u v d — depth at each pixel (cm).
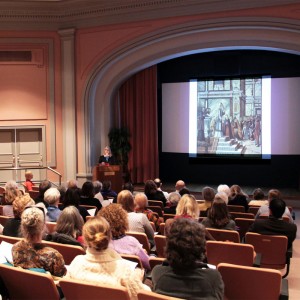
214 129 1091
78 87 989
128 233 348
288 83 1027
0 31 977
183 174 1146
